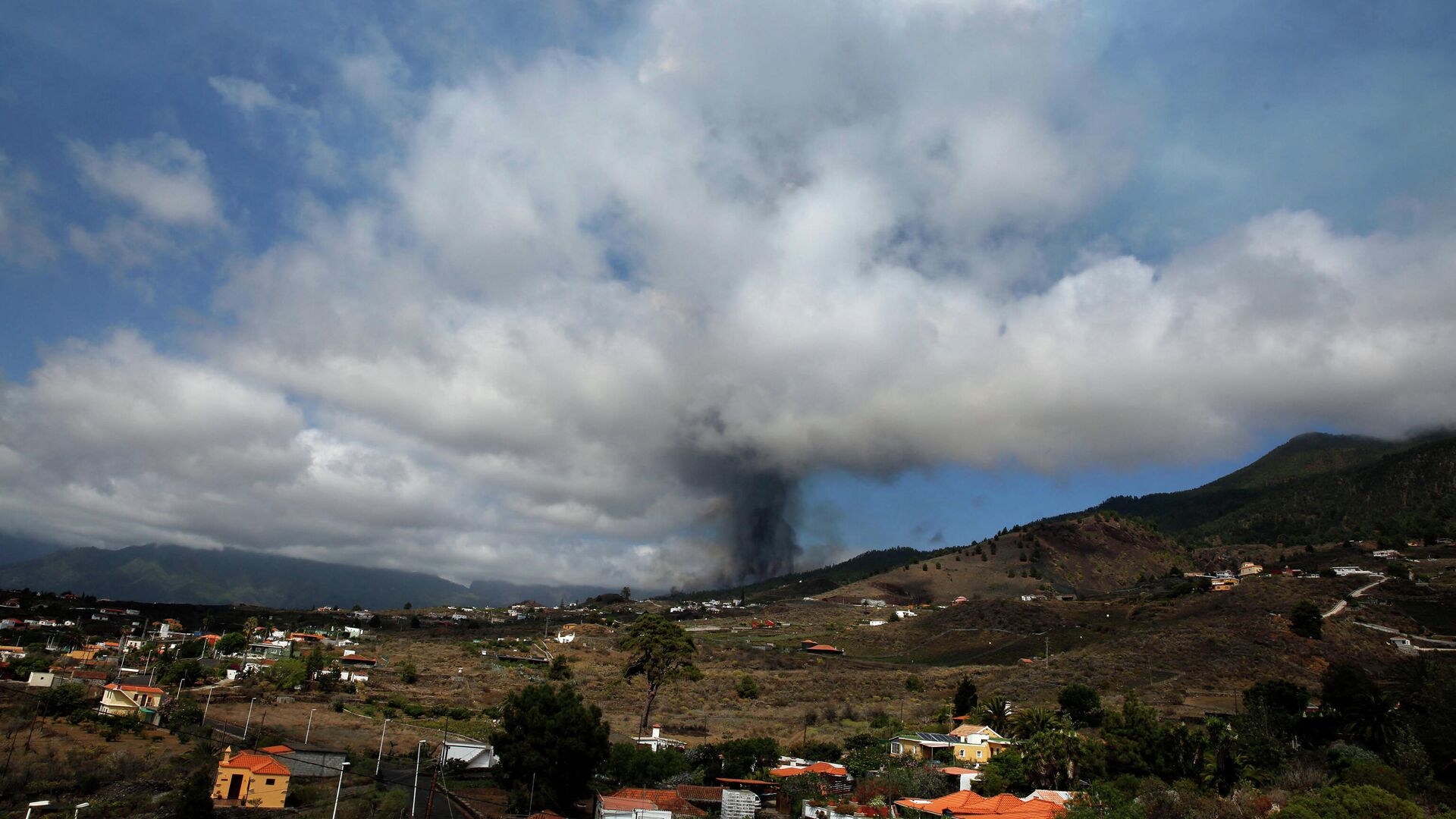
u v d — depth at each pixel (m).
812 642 185.75
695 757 67.69
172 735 62.47
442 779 56.62
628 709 97.75
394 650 141.25
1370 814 34.94
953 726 83.94
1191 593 176.00
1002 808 47.41
